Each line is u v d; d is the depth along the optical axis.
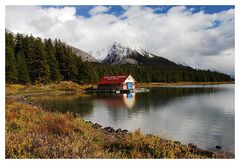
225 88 86.38
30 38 78.94
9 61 63.06
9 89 57.00
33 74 74.69
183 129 19.61
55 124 11.62
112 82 75.50
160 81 135.62
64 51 89.38
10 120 13.03
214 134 17.94
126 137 10.72
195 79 151.88
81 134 12.12
